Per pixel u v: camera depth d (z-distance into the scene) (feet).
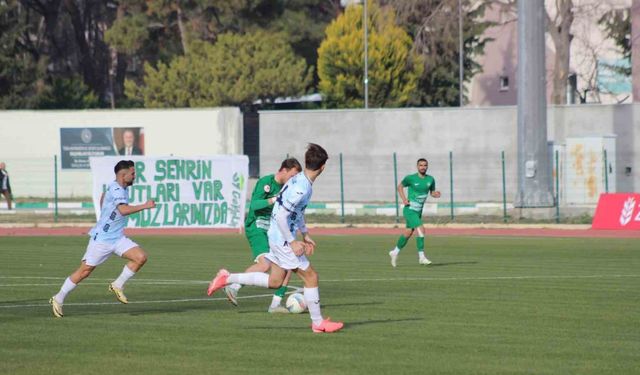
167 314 131.03
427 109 435.94
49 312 133.59
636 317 127.54
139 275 185.37
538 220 349.00
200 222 317.01
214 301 145.48
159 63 605.73
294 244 110.93
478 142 431.02
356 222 355.97
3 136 471.21
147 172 315.37
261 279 119.85
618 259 219.00
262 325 120.47
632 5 523.29
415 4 577.02
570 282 171.22
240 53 592.60
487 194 429.79
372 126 442.09
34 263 210.59
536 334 113.50
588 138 397.39
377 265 207.00
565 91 532.73
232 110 465.47
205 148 466.29
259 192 138.72
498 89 650.02
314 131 448.65
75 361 97.30
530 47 354.13
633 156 409.49
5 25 609.01
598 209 325.21
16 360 98.02
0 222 360.07
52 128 469.16
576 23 574.15
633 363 95.76
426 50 579.48
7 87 610.65
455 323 122.42
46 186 470.80
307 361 96.94
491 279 176.96
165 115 466.29
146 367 94.22
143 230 328.70
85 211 398.21
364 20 549.13
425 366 94.27
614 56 603.67
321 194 448.24
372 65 571.28
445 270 195.11
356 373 91.20
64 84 618.85
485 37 650.43
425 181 204.13
